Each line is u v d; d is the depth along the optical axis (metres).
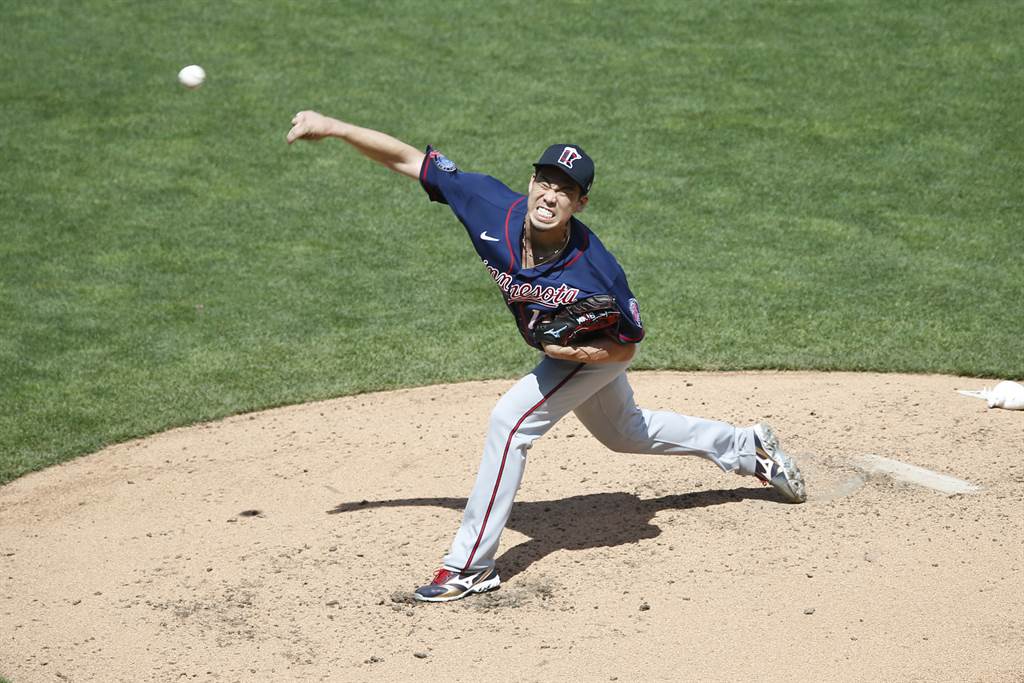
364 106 49.34
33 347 32.97
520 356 32.28
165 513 23.83
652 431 21.14
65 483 25.73
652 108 49.28
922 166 44.28
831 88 50.62
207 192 43.34
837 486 23.08
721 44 55.00
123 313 35.16
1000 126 47.00
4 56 53.62
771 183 43.38
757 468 22.06
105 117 48.62
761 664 17.42
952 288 35.62
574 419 27.73
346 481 24.94
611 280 18.38
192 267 38.19
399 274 37.88
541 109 49.22
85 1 59.69
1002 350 31.33
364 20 57.78
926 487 22.86
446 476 24.88
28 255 38.69
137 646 18.70
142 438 28.14
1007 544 20.58
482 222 19.06
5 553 22.41
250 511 23.66
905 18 57.06
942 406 27.23
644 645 18.08
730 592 19.41
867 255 38.12
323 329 34.22
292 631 18.94
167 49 54.62
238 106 49.62
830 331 33.00
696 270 37.34
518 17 58.09
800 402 27.89
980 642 17.72
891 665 17.23
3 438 28.02
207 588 20.48
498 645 18.30
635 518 22.19
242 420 28.98
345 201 42.97
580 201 18.09
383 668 17.80
